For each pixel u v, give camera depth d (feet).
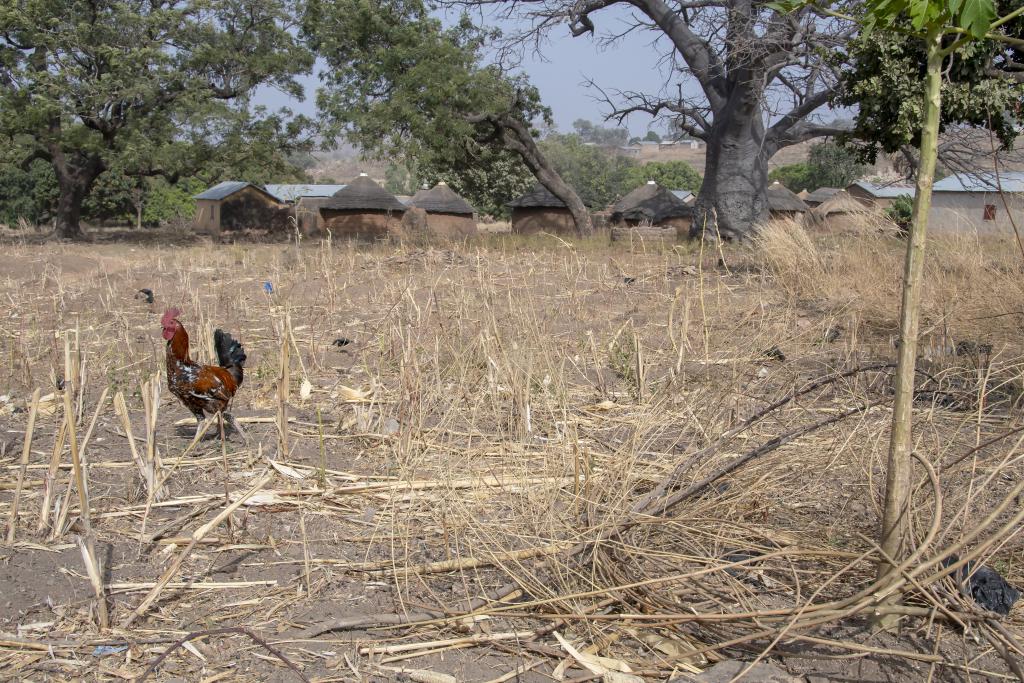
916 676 10.78
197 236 134.92
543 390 21.97
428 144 106.63
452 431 18.85
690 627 11.84
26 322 34.68
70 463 18.20
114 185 177.88
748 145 89.71
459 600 12.69
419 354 25.41
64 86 111.14
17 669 11.09
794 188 243.60
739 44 78.48
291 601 12.81
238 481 17.33
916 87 50.57
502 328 26.50
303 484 17.10
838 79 66.18
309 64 127.44
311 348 27.86
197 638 11.82
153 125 119.24
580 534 13.41
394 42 107.55
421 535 14.84
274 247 86.53
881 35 50.70
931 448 16.83
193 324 34.76
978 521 14.21
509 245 77.20
